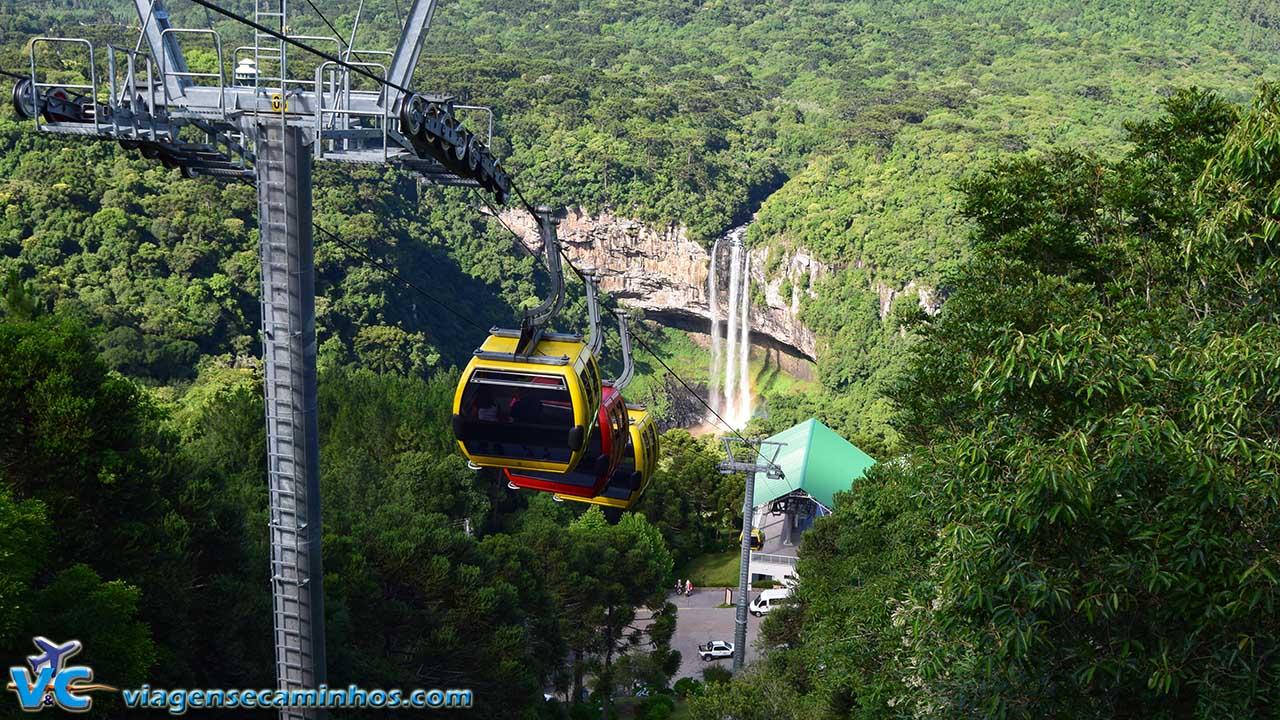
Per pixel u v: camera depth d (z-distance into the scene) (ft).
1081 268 80.74
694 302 624.18
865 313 552.82
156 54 44.50
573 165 621.31
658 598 183.62
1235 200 47.24
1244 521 38.01
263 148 43.98
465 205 599.98
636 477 75.56
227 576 98.07
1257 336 41.57
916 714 53.83
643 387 595.47
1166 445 37.91
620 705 159.63
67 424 81.61
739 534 278.26
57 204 386.93
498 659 113.09
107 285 374.02
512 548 143.13
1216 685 38.14
